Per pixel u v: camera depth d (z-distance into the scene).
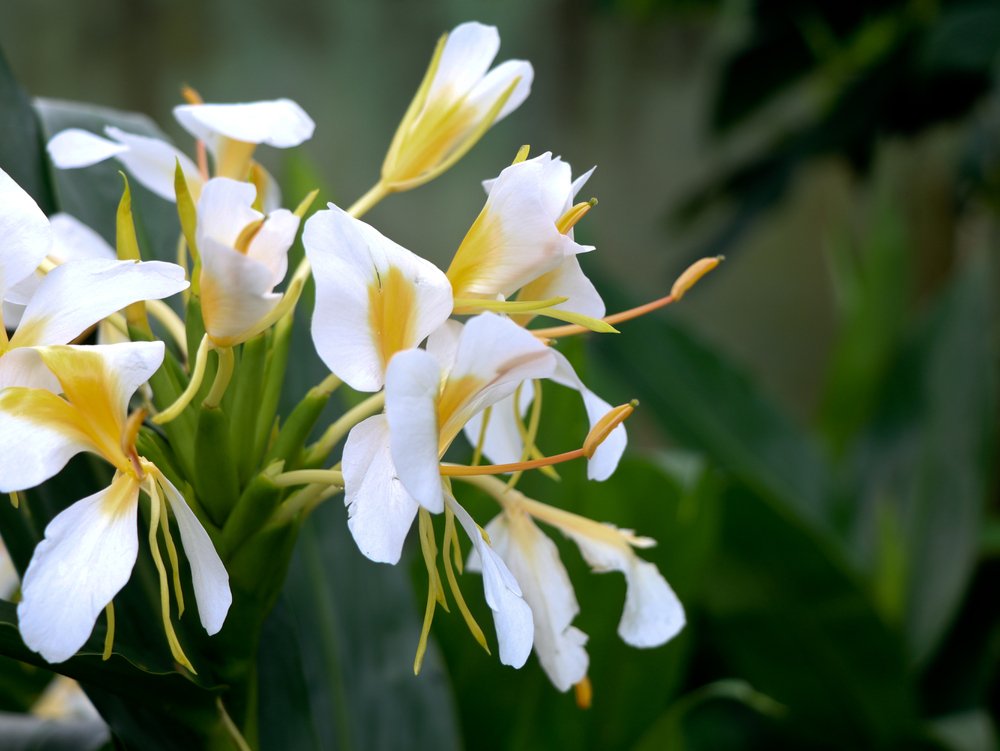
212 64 2.83
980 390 1.55
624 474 0.95
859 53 2.37
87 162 0.65
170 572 0.65
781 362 3.62
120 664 0.62
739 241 2.38
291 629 0.71
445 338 0.61
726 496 1.16
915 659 1.41
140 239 0.75
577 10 3.26
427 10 3.05
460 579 0.87
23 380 0.58
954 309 1.69
